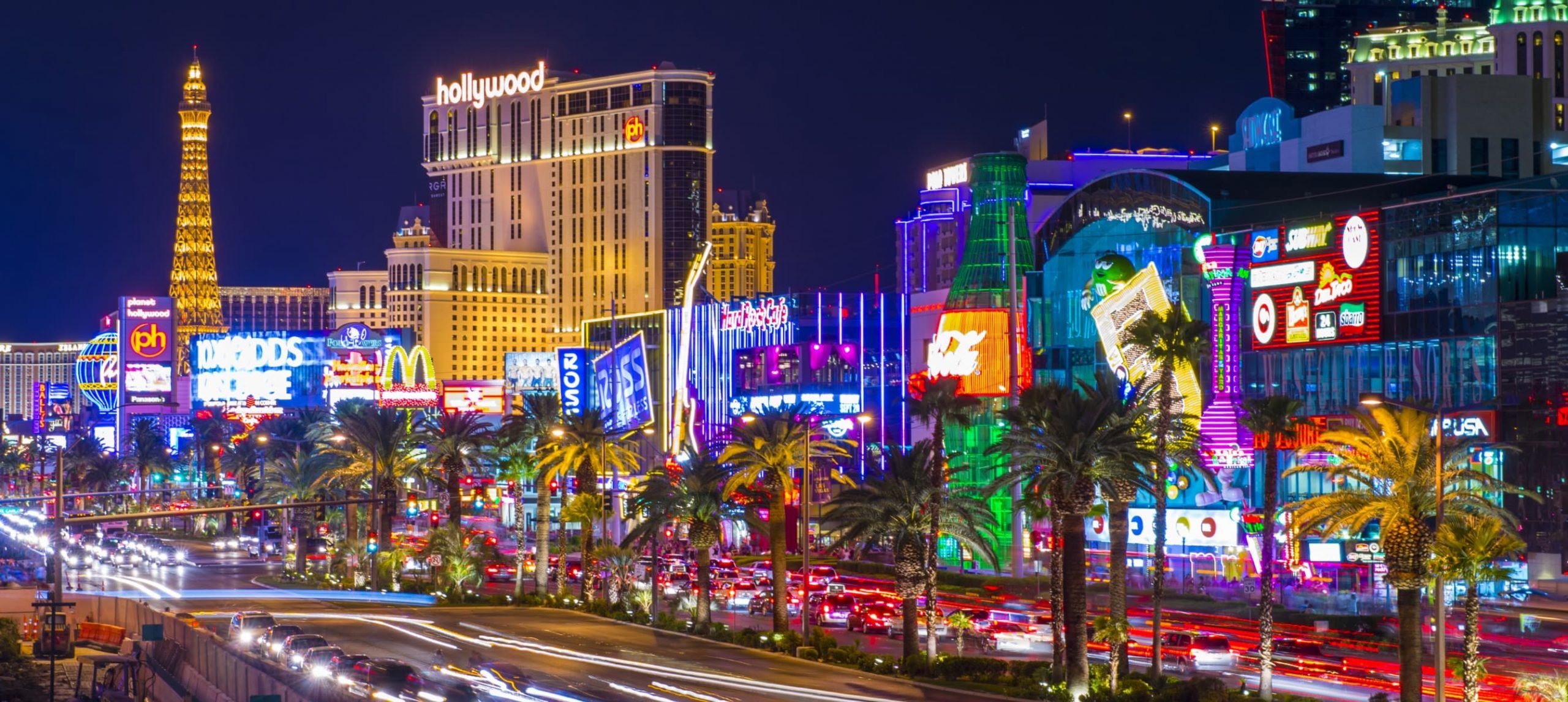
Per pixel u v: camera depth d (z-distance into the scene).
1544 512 120.81
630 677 80.56
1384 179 151.75
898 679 83.06
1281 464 132.38
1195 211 145.12
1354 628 104.50
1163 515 84.12
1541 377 121.25
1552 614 111.56
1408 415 67.50
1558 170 179.50
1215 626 108.94
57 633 92.12
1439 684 56.56
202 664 82.00
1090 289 148.00
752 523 104.50
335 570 153.75
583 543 120.50
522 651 91.12
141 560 184.50
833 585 129.38
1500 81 182.12
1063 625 81.44
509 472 135.38
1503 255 124.50
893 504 88.19
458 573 130.62
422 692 71.38
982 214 156.88
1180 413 110.75
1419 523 67.00
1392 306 131.50
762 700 73.38
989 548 91.62
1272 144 194.38
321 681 70.50
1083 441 78.06
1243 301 141.62
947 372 153.75
